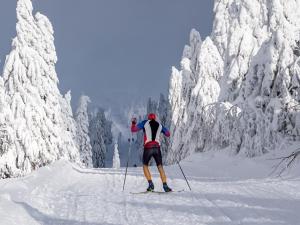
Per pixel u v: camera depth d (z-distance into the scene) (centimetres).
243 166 2092
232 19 4122
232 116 2711
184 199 762
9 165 2094
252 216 575
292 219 551
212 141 2898
